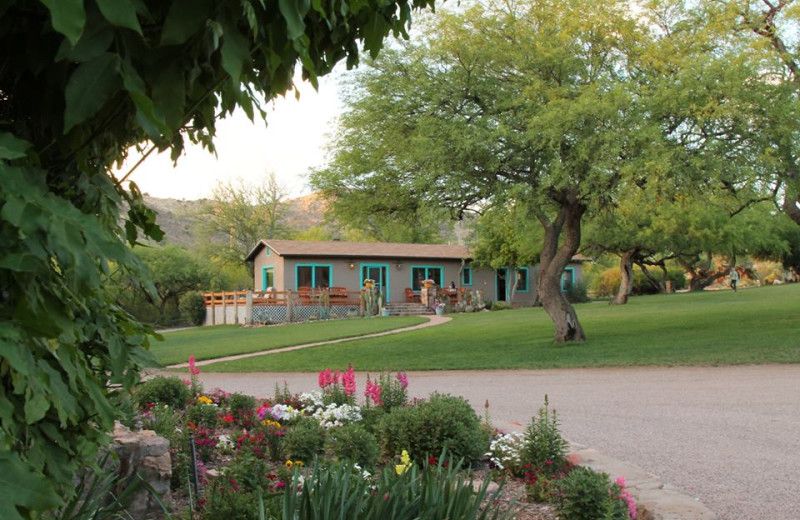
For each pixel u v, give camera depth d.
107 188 1.93
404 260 40.75
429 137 14.73
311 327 29.66
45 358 1.62
